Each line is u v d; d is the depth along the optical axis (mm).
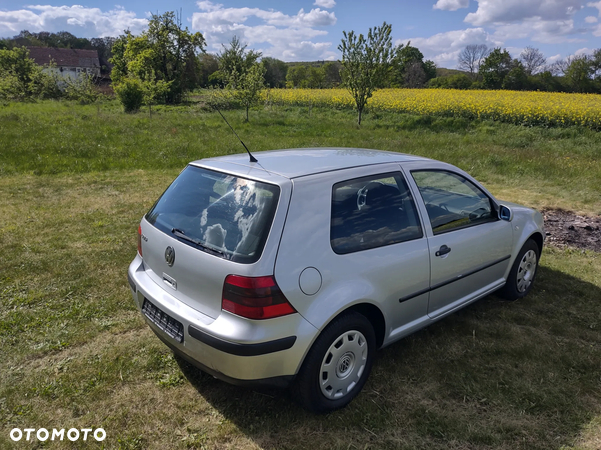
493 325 3707
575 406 2729
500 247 3713
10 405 2682
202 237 2520
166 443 2426
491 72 74812
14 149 11289
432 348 3357
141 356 3201
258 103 25766
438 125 22297
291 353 2328
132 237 5668
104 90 49188
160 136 15406
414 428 2545
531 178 9648
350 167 2828
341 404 2664
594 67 71438
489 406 2730
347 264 2537
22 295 4051
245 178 2609
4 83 35281
